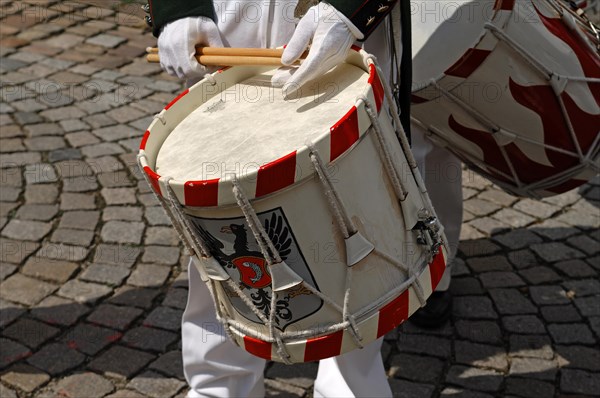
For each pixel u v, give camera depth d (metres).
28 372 2.63
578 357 2.67
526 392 2.52
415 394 2.53
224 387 2.17
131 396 2.54
